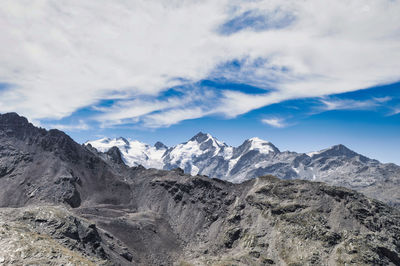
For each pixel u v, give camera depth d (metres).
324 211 196.00
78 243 147.50
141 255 191.25
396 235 176.12
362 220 184.25
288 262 168.38
